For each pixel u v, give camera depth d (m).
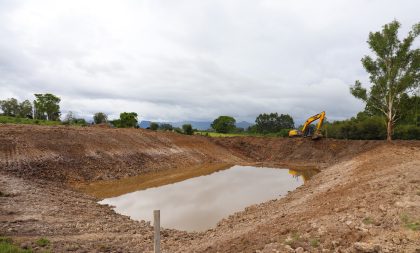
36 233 12.62
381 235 8.31
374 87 38.97
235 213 18.36
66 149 31.27
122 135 40.78
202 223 17.41
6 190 18.84
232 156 51.47
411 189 11.41
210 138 57.91
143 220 17.34
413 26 36.19
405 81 36.44
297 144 52.34
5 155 26.47
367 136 54.69
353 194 13.15
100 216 17.06
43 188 21.48
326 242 8.56
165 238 13.70
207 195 24.45
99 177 29.25
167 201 22.44
